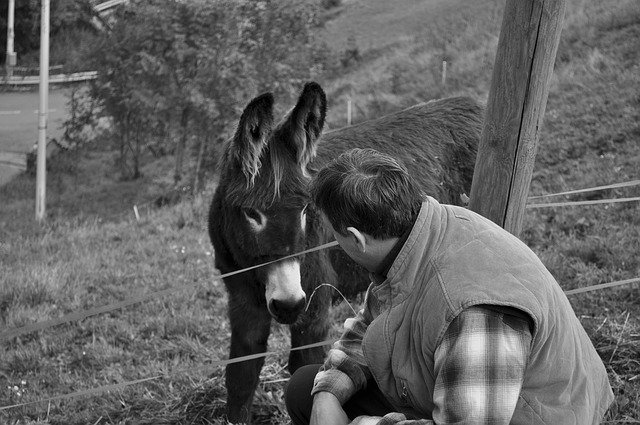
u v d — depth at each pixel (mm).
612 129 8570
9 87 30469
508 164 2783
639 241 5918
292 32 17656
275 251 3416
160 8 17031
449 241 2051
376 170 2084
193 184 15953
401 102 14680
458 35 18219
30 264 8500
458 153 4934
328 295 3949
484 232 2078
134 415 4570
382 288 2131
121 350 5629
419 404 2104
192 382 4738
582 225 6508
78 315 2908
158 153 21578
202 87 16328
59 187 19625
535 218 6781
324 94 3498
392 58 19641
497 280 1926
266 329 4016
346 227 2084
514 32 2672
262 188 3418
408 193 2070
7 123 26094
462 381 1851
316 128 3545
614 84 9891
